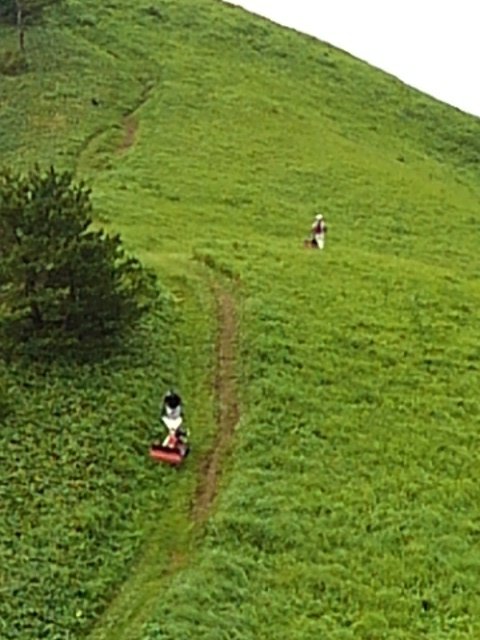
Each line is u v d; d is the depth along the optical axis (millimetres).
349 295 57875
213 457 42469
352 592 36531
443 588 37469
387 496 41688
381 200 86875
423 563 38438
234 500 39656
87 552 36625
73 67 104688
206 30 123062
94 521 37781
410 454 44531
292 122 102500
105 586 35500
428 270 66250
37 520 37531
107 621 34219
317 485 41562
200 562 36656
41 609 34188
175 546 37656
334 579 36938
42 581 35125
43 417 42625
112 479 39938
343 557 38094
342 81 121062
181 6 127375
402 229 82062
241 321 52562
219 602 34844
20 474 39531
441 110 120875
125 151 89250
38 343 45625
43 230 45125
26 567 35531
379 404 47781
